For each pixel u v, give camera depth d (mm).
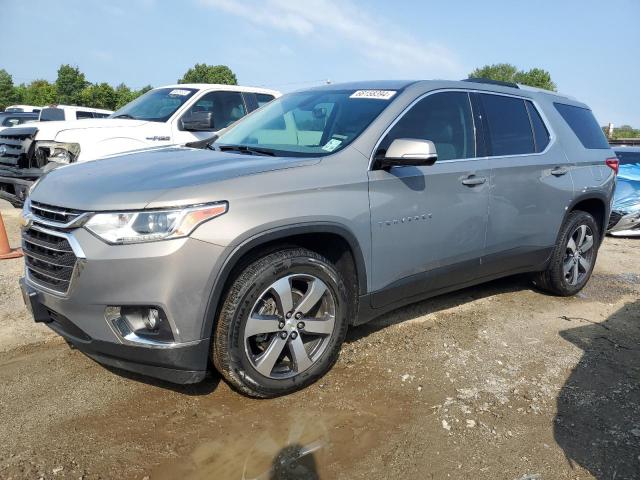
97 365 3344
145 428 2740
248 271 2783
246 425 2791
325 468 2486
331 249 3250
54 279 2730
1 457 2482
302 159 3121
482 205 3883
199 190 2629
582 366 3594
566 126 4812
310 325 3055
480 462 2564
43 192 2971
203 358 2695
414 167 3475
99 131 6723
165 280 2527
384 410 2965
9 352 3484
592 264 5188
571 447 2701
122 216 2543
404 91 3670
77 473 2398
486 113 4109
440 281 3785
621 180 8430
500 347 3834
